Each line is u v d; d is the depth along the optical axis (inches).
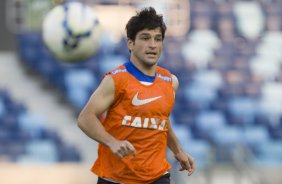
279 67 2165.4
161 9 2165.4
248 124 2052.2
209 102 2081.7
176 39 2174.0
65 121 1974.7
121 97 636.1
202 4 2222.0
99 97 627.8
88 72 2075.5
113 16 2148.1
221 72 2137.1
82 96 2036.2
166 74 668.7
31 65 2069.4
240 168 1776.6
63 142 1915.6
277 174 1850.4
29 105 2000.5
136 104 635.5
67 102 2020.2
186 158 709.3
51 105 2007.9
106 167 652.7
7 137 1923.0
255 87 2121.1
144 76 646.5
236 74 2137.1
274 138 2038.6
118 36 2138.3
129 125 636.7
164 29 649.6
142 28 637.9
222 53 2172.7
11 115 1972.2
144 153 642.8
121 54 2110.0
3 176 1827.0
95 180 1835.6
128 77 639.1
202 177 1758.1
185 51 2162.9
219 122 2044.8
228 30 2214.6
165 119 652.7
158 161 649.0
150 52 637.3
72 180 1827.0
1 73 2053.4
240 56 2171.5
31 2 2062.0
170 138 706.2
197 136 2014.0
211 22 2212.1
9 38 2081.7
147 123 639.8
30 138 1924.2
